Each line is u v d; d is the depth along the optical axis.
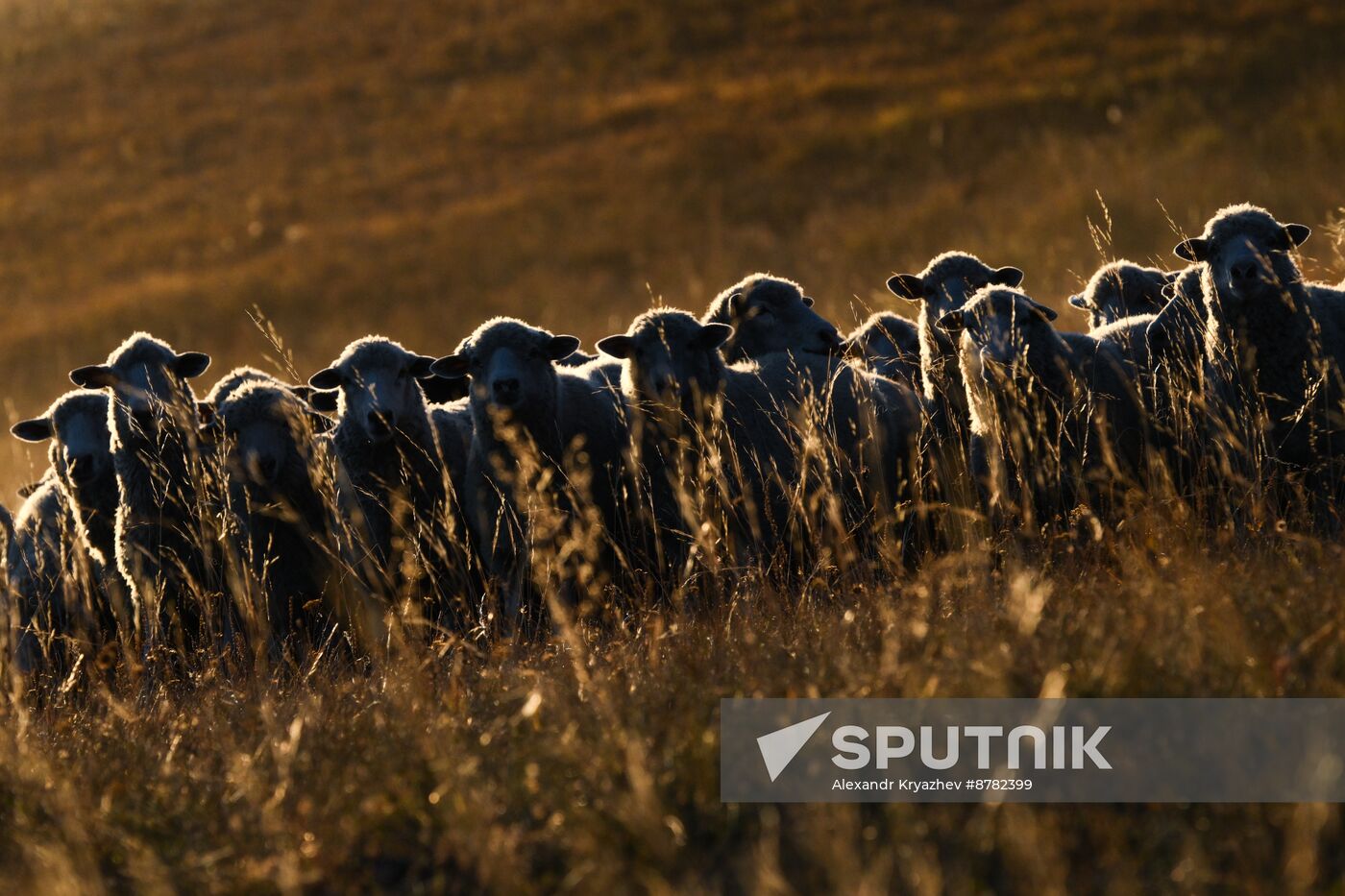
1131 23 143.38
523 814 16.75
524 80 168.50
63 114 180.12
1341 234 36.66
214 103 177.00
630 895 14.86
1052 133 118.94
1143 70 128.00
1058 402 28.58
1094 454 28.22
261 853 16.98
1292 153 96.06
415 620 25.05
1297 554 20.58
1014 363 26.52
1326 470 26.66
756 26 169.00
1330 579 18.69
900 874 14.43
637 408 30.64
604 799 16.27
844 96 145.38
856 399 31.28
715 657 20.34
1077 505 26.30
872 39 158.38
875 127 134.00
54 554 35.62
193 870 16.72
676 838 15.34
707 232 120.75
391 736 19.39
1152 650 17.05
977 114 130.50
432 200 142.62
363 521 31.16
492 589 29.48
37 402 104.88
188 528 31.98
